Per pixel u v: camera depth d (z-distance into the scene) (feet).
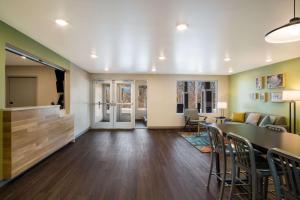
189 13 7.27
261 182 7.22
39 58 11.64
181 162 11.89
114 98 24.35
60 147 14.02
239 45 11.53
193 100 25.76
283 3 6.49
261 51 12.98
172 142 17.20
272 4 6.56
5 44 8.45
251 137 6.73
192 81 25.63
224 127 9.07
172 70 21.80
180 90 25.53
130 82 24.48
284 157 4.04
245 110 22.04
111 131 22.66
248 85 21.47
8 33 8.48
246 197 7.72
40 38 10.28
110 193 8.02
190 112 23.72
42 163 11.59
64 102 16.51
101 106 24.43
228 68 20.30
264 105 18.94
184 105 25.61
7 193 7.95
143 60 16.08
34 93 18.97
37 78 18.69
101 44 11.34
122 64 17.97
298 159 3.52
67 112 16.35
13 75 18.48
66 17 7.63
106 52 13.34
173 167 11.04
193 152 14.06
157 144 16.43
